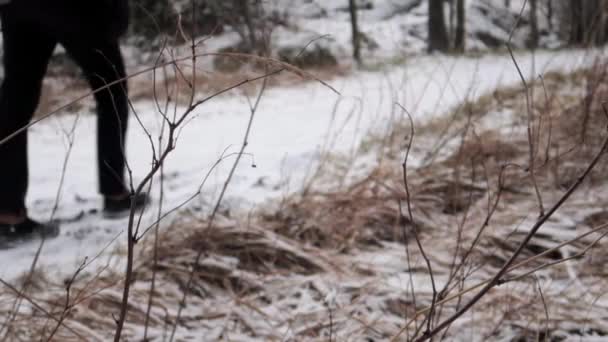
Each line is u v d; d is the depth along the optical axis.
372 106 7.06
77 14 2.61
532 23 6.54
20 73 2.63
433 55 14.80
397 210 2.70
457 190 2.85
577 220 2.61
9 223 2.64
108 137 2.88
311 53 13.98
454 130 4.02
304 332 1.83
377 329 1.83
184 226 2.50
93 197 3.72
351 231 2.57
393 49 20.16
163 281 2.14
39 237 2.69
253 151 4.57
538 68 7.11
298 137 5.20
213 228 2.41
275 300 2.10
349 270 2.26
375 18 26.73
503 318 1.75
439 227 2.64
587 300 1.98
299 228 2.60
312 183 3.08
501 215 2.64
